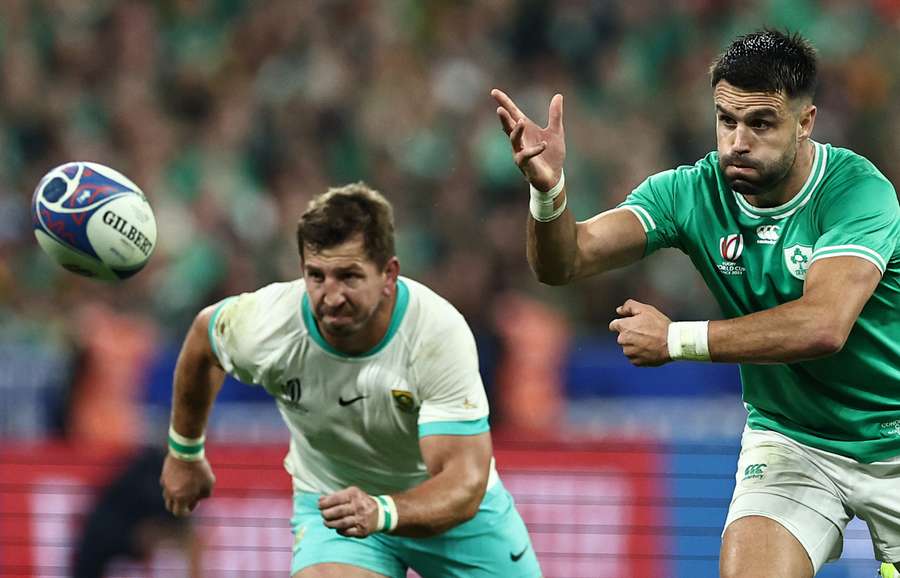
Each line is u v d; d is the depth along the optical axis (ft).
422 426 56.85
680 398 102.27
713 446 99.40
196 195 144.56
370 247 54.44
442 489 54.60
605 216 58.65
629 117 148.46
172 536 98.12
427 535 54.13
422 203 139.03
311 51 157.48
